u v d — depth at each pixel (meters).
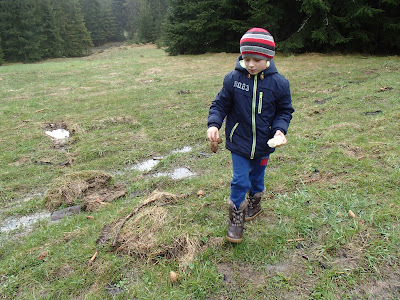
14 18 33.47
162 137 5.07
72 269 2.24
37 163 4.26
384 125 4.75
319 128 4.83
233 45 18.09
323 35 13.62
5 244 2.65
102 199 3.29
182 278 2.12
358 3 13.38
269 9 15.04
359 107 5.84
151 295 2.00
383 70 9.84
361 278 2.04
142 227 2.54
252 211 2.67
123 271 2.20
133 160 4.29
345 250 2.27
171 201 3.01
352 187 3.07
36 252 2.45
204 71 11.89
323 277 2.05
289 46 14.45
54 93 8.72
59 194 3.33
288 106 2.24
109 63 16.00
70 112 6.70
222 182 3.39
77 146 4.80
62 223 2.89
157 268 2.21
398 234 2.37
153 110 6.59
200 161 4.11
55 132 5.59
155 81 10.07
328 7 13.38
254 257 2.26
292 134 4.70
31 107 7.20
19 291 2.09
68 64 16.61
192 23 18.59
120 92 8.49
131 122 5.84
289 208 2.79
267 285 2.03
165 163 4.11
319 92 7.34
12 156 4.43
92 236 2.58
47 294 2.04
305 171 3.47
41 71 13.80
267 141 2.28
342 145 4.10
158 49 30.22
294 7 15.59
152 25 44.94
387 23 13.03
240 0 16.86
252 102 2.18
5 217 3.10
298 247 2.35
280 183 3.26
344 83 8.15
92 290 2.06
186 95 7.86
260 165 2.44
